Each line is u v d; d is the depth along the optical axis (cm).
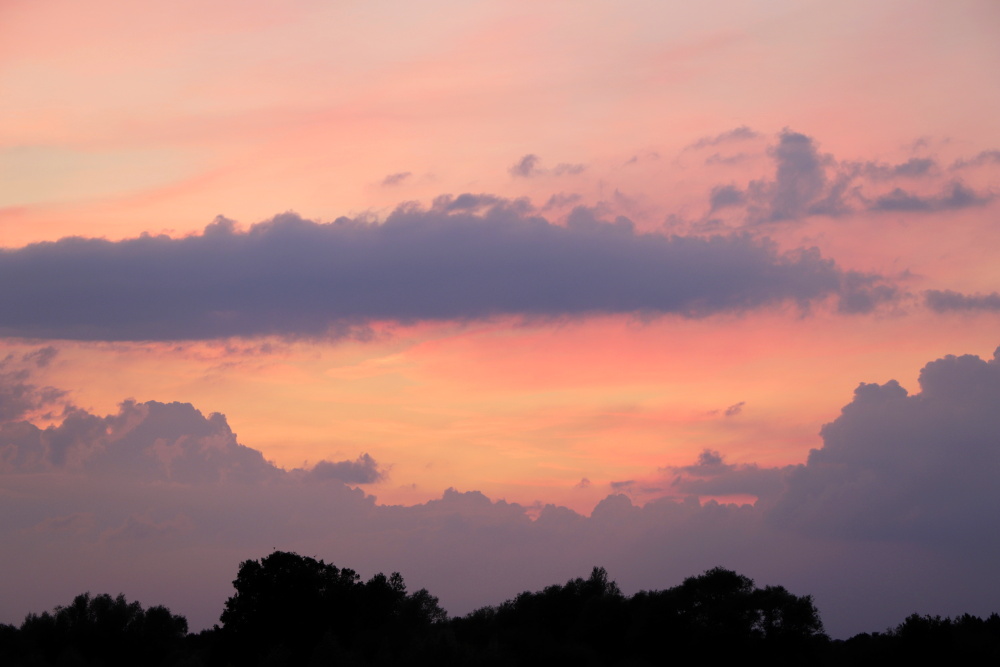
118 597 12350
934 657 11000
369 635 11388
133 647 11856
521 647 11294
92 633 11762
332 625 11431
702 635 11006
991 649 11056
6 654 10956
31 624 11869
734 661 10925
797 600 11156
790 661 10888
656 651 11225
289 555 11988
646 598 12056
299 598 11500
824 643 11262
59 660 11012
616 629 11731
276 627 11275
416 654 10444
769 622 11081
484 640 11831
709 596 11381
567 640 11806
